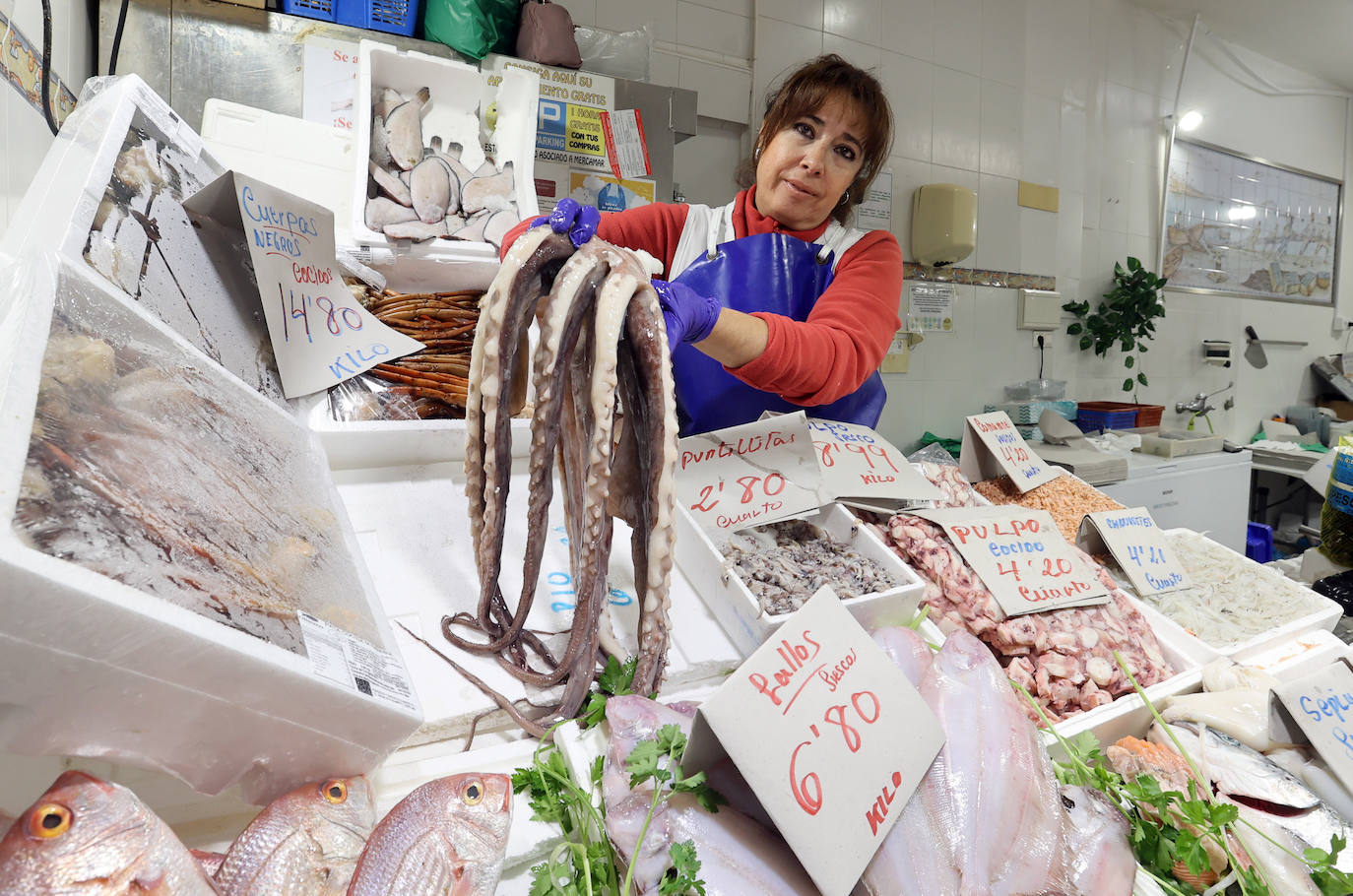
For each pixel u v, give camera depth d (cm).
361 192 151
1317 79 646
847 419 184
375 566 107
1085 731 107
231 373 97
